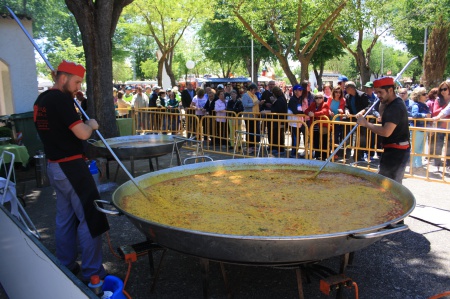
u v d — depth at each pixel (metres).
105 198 5.94
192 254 2.42
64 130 3.05
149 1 20.30
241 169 4.46
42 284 2.17
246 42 30.23
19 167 8.26
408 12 18.25
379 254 3.95
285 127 8.95
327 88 10.44
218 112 10.13
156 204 3.17
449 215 4.93
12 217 2.81
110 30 8.68
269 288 3.33
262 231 2.57
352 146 8.16
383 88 4.08
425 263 3.74
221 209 3.05
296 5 13.70
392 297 3.18
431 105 8.77
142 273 3.64
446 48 17.11
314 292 3.27
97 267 3.29
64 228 3.36
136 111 11.59
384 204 3.10
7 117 8.97
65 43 23.22
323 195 3.41
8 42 9.61
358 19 15.76
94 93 8.45
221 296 3.23
